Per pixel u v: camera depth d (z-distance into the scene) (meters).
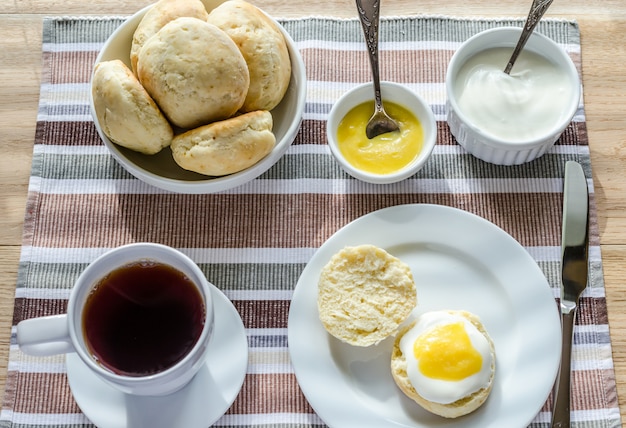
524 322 0.69
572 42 0.78
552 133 0.70
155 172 0.71
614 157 0.75
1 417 0.69
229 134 0.66
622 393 0.69
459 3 0.79
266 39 0.69
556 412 0.67
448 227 0.71
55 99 0.77
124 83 0.66
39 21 0.79
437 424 0.67
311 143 0.75
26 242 0.73
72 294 0.61
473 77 0.73
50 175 0.75
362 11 0.70
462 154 0.75
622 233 0.73
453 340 0.66
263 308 0.71
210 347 0.68
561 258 0.71
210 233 0.73
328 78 0.77
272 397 0.69
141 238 0.73
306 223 0.73
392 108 0.73
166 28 0.67
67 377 0.69
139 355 0.63
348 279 0.69
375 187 0.74
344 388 0.68
